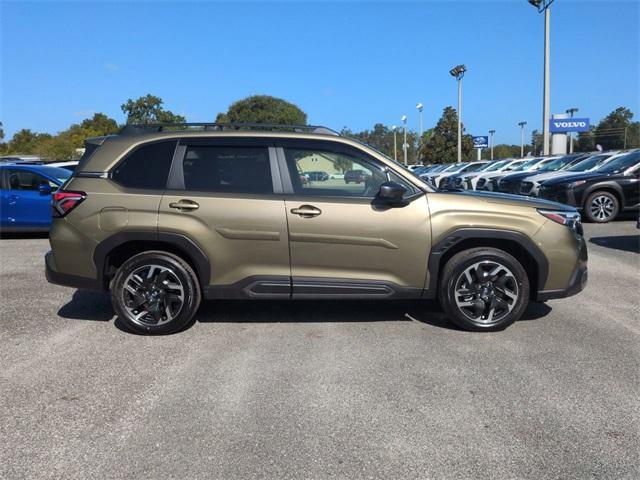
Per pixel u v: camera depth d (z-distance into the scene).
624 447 3.18
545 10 27.88
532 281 5.25
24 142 75.25
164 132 5.23
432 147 56.78
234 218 4.95
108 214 5.00
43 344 4.89
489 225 5.00
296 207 4.94
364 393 3.88
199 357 4.57
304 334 5.15
